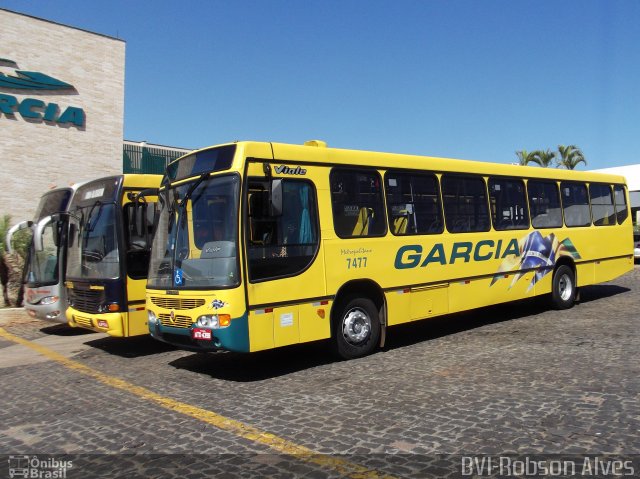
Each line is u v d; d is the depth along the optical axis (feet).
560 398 19.31
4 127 58.13
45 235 37.47
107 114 65.77
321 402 20.26
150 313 26.43
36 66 60.34
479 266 33.53
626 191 47.60
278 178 24.61
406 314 29.40
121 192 30.66
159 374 26.30
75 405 21.61
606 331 31.30
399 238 29.19
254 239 23.67
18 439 17.92
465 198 33.37
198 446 16.44
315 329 25.45
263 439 16.74
